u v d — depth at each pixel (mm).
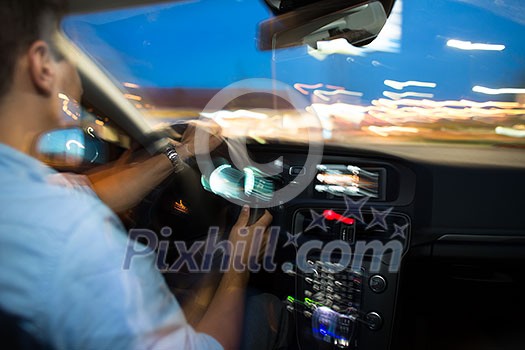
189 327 972
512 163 1966
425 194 1944
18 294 790
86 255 820
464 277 2166
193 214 1544
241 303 1233
